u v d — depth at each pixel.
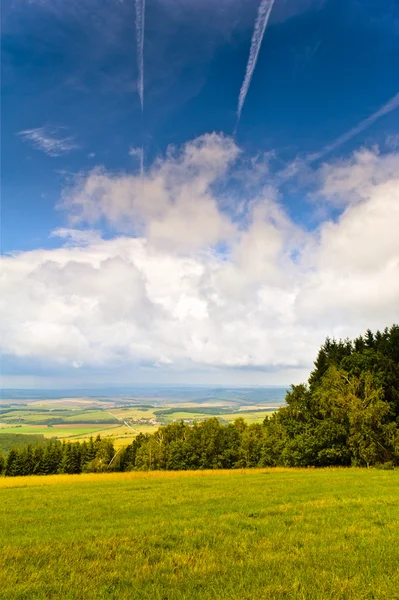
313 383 57.91
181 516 15.19
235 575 8.43
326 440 45.12
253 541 11.07
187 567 9.07
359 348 56.88
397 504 16.78
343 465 45.62
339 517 14.09
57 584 8.10
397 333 50.81
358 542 10.76
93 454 93.25
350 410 43.28
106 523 14.13
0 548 10.98
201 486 26.42
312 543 10.77
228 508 16.73
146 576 8.46
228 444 76.44
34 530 13.25
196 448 76.25
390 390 45.91
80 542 11.47
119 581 8.23
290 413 52.28
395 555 9.56
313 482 26.55
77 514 16.20
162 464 79.44
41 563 9.65
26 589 7.84
